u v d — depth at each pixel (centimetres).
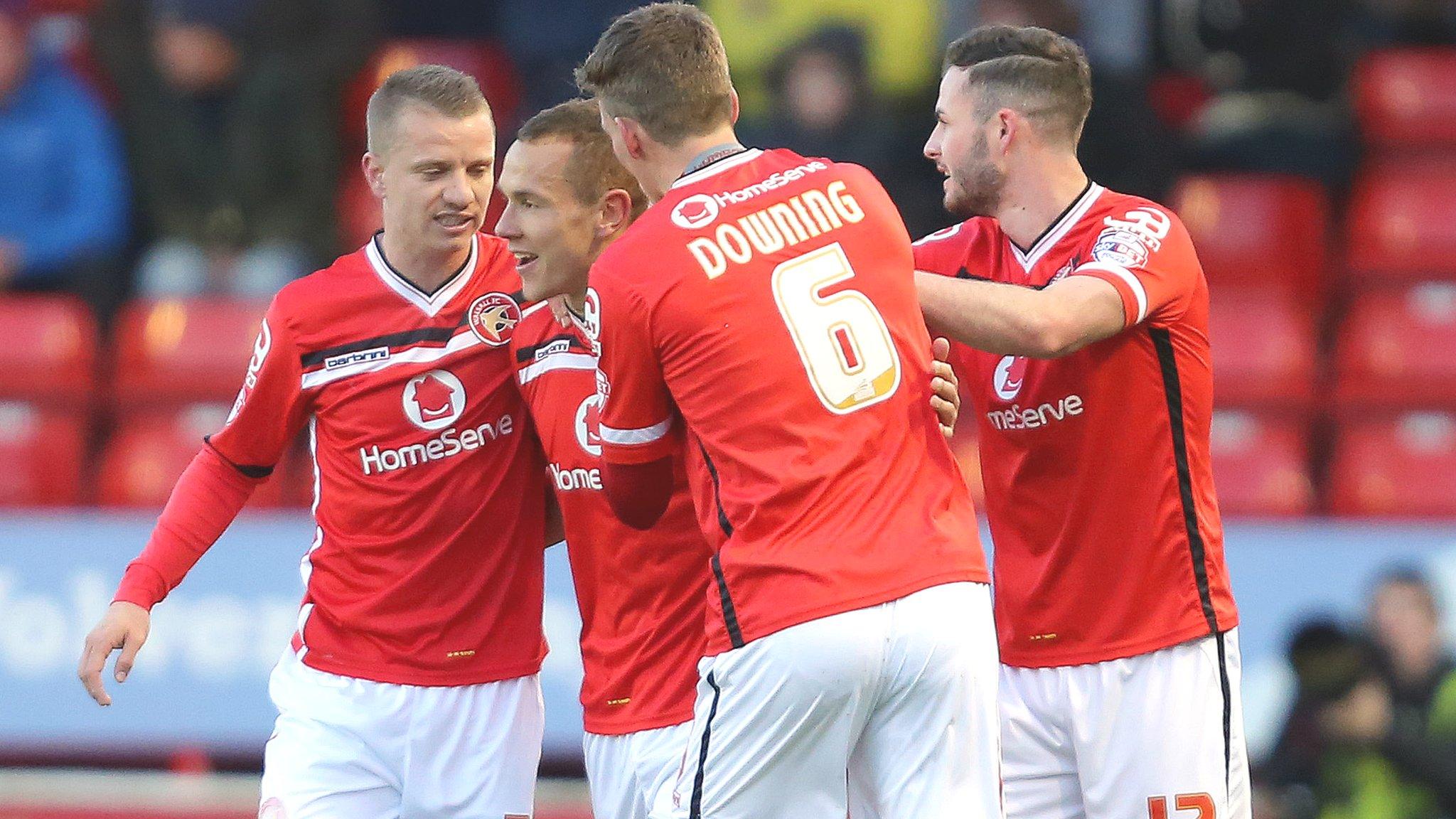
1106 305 1402
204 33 3066
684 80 1368
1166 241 1460
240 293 3045
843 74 2861
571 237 1503
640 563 1552
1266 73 3172
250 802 2428
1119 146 2814
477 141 1539
